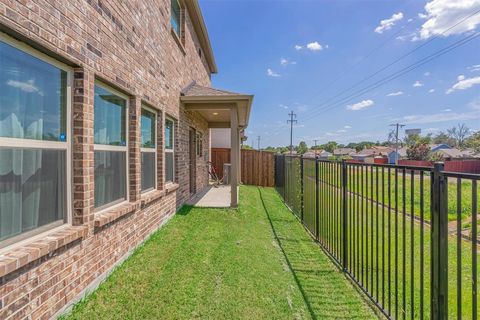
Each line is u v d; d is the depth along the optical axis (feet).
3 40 6.85
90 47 9.93
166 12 19.99
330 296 10.76
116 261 11.94
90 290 9.82
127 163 13.91
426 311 9.77
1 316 6.15
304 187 21.80
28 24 7.04
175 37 22.48
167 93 20.24
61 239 8.05
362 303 10.30
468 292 11.44
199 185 36.83
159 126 18.79
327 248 15.66
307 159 20.79
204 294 10.34
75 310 8.71
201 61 38.73
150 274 11.65
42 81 8.20
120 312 8.93
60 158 8.94
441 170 6.98
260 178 49.67
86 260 9.59
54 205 8.67
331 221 15.21
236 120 25.95
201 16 30.83
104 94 11.78
